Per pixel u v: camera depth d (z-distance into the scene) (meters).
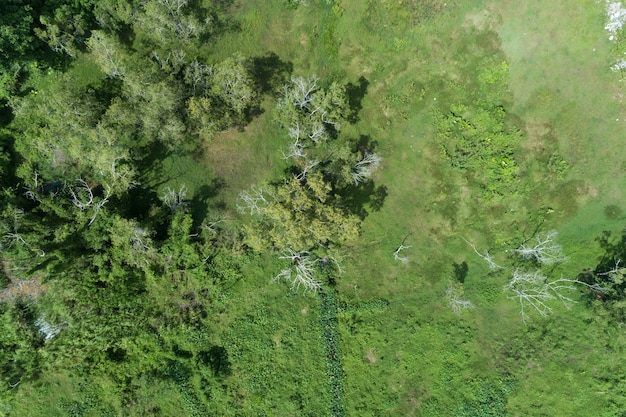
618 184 35.72
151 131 33.38
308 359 36.00
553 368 35.75
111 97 35.19
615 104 35.47
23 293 34.47
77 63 35.09
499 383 35.78
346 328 36.16
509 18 35.47
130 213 35.06
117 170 33.41
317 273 35.97
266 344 36.00
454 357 36.09
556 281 35.38
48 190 34.47
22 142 34.28
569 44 35.41
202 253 35.34
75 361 34.72
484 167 35.97
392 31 36.03
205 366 34.91
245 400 35.75
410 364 36.19
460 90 36.03
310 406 35.78
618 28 34.81
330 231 31.33
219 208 36.03
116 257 33.03
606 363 35.38
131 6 33.47
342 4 36.00
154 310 35.38
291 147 34.94
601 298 35.00
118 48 34.06
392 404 35.88
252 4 36.12
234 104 33.19
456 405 35.78
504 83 35.78
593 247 35.97
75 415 35.25
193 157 36.09
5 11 31.62
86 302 33.28
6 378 33.81
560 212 36.03
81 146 31.73
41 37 32.09
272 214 30.50
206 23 34.91
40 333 34.00
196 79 32.97
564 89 35.59
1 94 33.59
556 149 35.78
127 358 35.25
